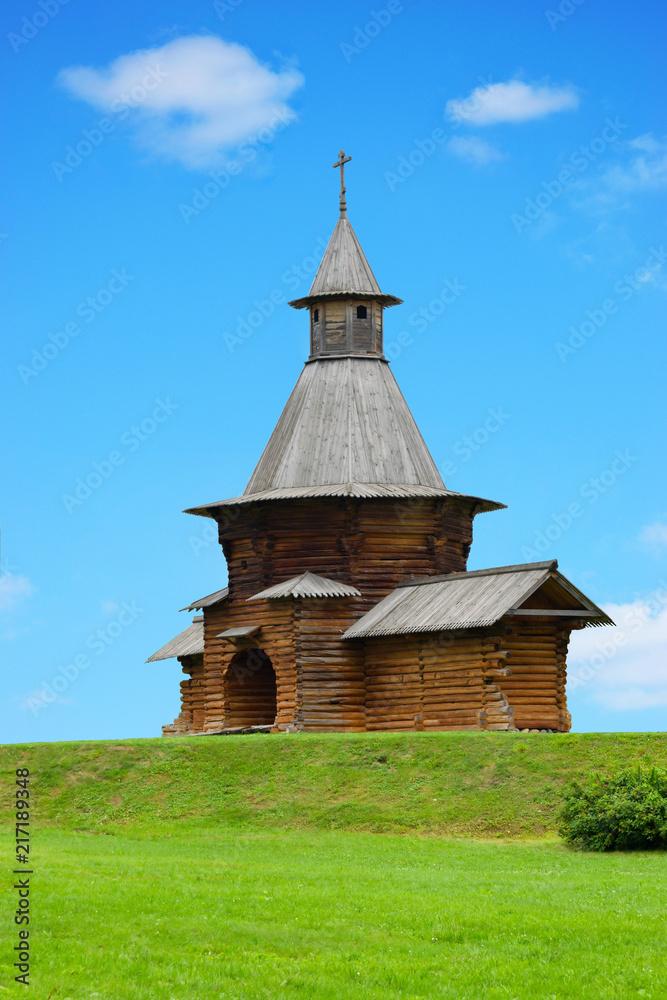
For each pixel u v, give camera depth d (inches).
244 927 903.1
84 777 1563.7
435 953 872.9
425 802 1412.4
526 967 840.9
